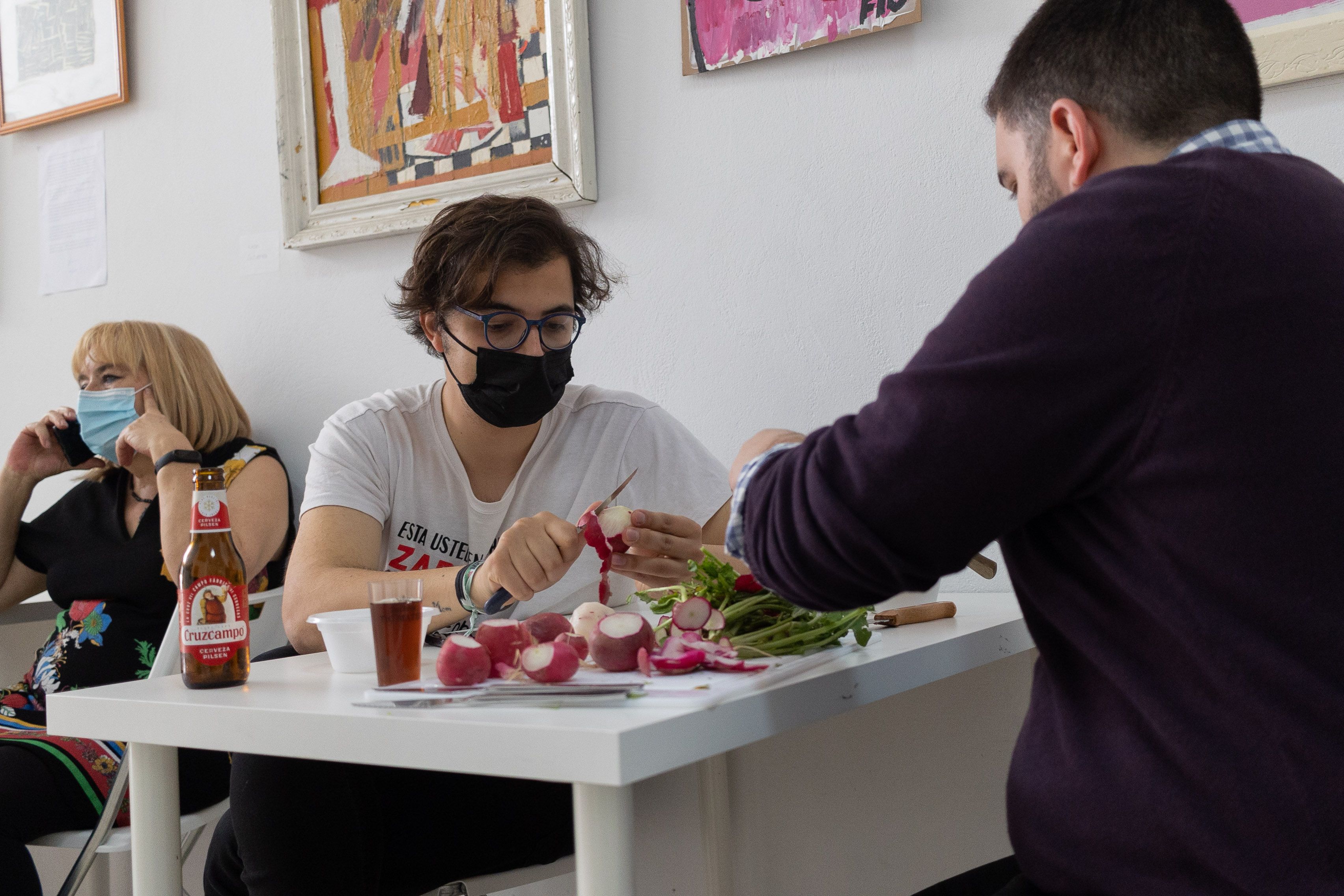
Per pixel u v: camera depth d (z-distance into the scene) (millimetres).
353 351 2170
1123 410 672
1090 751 728
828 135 1700
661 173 1844
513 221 1364
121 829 1526
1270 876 638
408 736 783
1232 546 652
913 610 1221
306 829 1132
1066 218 695
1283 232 661
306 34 2182
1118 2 786
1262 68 1397
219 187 2334
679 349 1837
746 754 1742
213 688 995
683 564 1238
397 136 2094
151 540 1951
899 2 1608
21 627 2275
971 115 1589
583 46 1881
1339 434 646
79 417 2031
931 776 1605
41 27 2545
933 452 698
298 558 1391
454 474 1511
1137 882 690
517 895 1889
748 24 1737
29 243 2594
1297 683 639
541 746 725
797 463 797
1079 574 739
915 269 1642
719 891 1633
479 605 1205
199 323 2365
